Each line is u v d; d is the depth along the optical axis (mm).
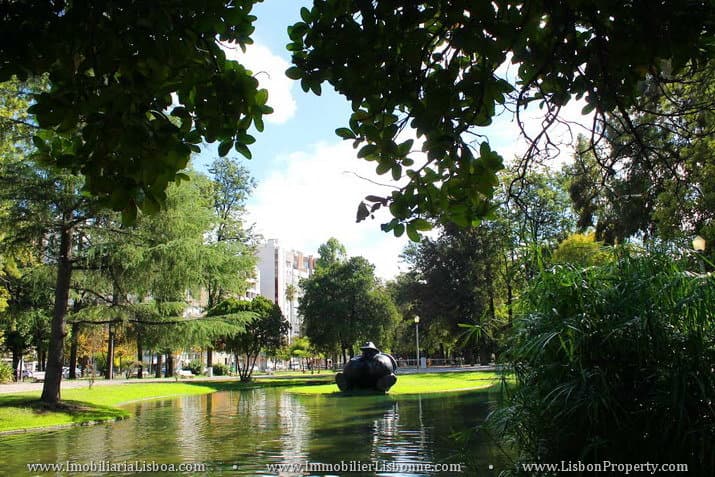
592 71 3666
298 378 44562
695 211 11500
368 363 23516
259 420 13914
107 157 3092
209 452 9211
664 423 4574
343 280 52000
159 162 3074
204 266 18359
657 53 3154
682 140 8844
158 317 18172
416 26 3311
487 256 40750
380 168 3717
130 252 16703
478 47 3014
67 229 17141
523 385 5348
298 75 3404
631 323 4637
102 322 17953
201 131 3320
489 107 3729
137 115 2957
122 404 20391
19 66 2953
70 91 2951
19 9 2807
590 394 4594
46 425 13891
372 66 3275
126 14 2791
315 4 3277
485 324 6207
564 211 25594
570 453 4906
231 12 2998
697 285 4684
